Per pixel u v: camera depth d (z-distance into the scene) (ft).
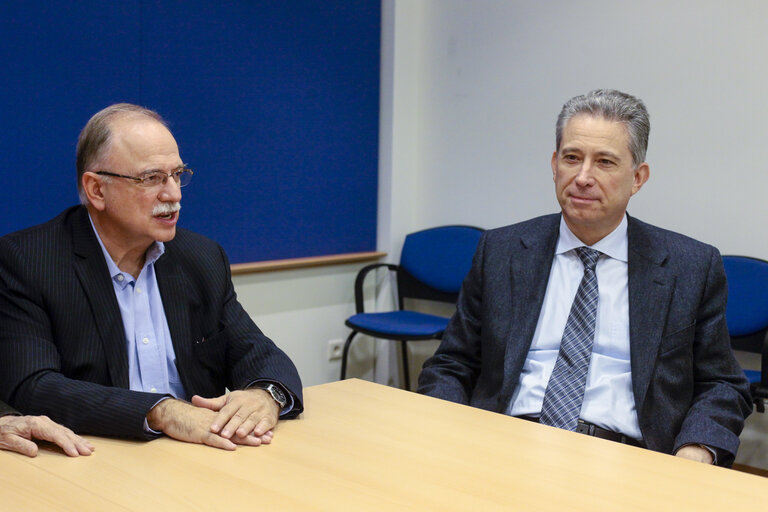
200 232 10.28
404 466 3.78
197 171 10.18
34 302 4.75
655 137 10.20
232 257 10.75
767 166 9.30
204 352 5.39
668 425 5.44
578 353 5.65
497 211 11.88
